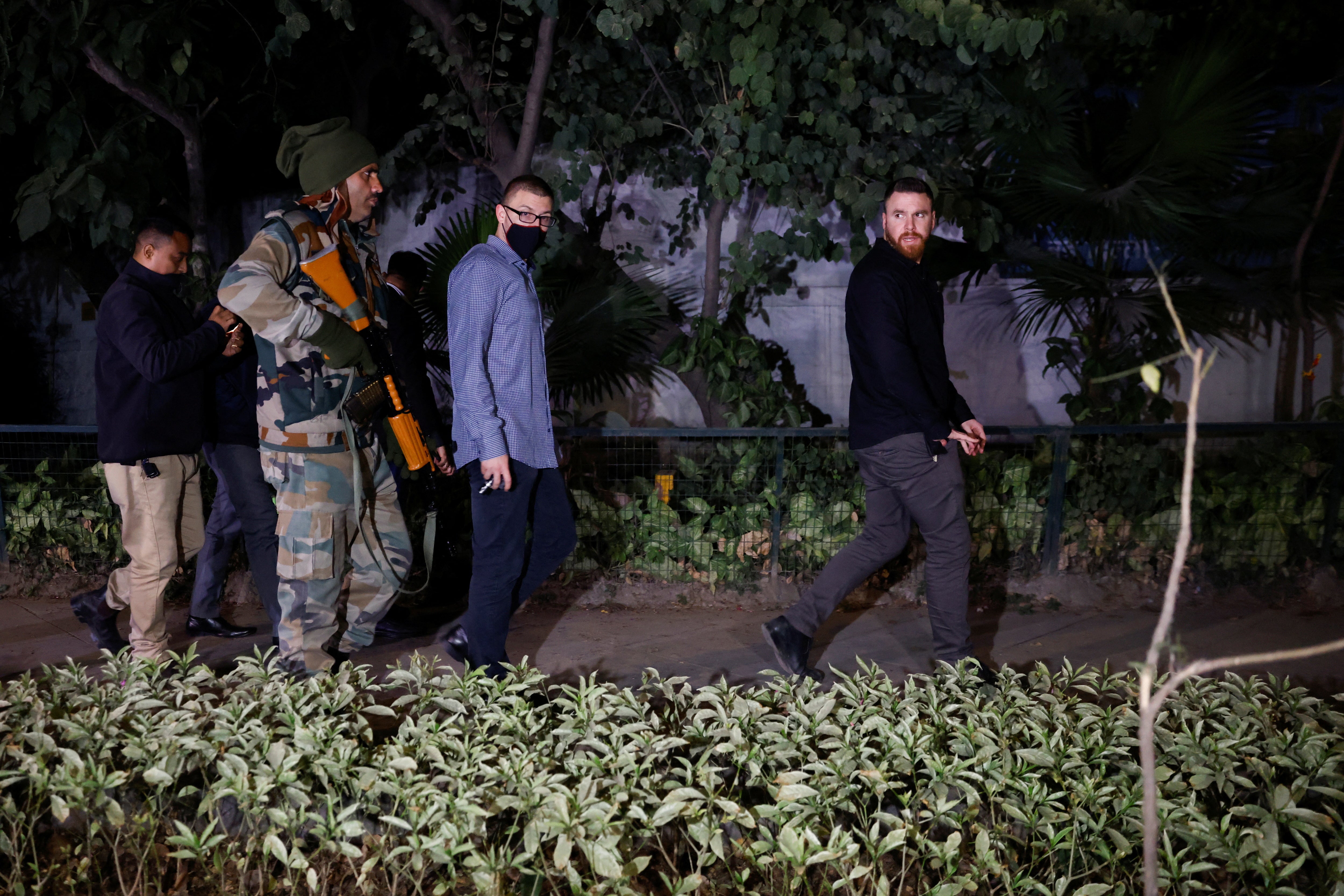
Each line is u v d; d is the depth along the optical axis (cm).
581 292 609
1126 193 559
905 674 385
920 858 250
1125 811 242
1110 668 392
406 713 332
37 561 507
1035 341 681
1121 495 503
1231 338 648
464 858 233
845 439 515
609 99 636
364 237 351
